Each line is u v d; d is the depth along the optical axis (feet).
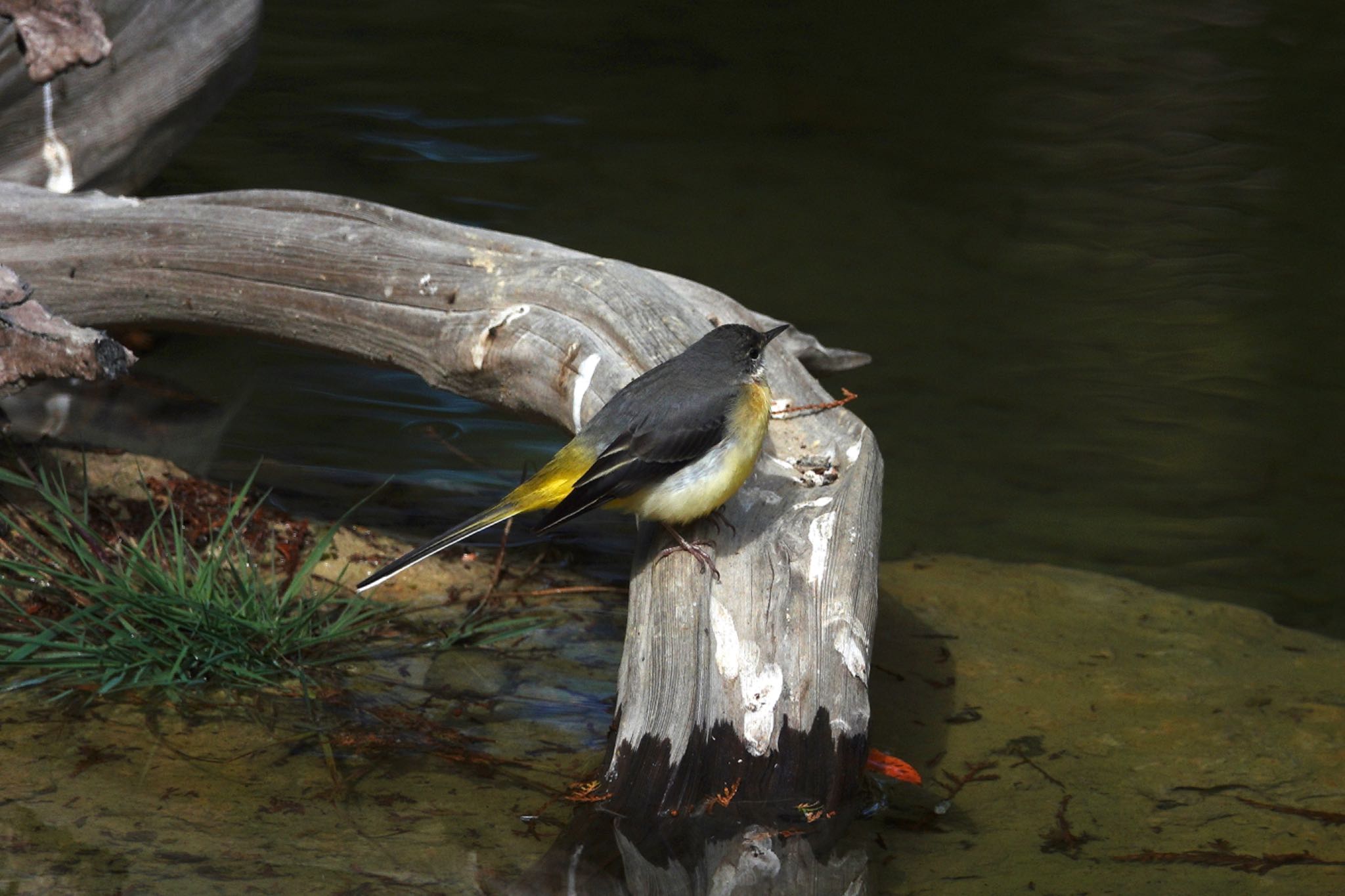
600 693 29.84
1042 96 82.48
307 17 90.58
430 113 74.59
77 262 38.88
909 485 43.16
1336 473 44.50
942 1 100.17
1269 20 95.81
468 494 40.34
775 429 30.22
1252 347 53.52
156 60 44.39
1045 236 64.28
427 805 24.68
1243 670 32.89
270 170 63.52
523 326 32.07
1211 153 74.33
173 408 44.06
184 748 26.40
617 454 25.13
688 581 25.20
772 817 23.13
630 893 22.16
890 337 53.16
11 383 30.83
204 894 21.44
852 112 79.36
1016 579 37.83
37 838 22.88
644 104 79.10
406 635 32.22
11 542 33.32
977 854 24.07
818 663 24.04
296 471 40.57
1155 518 41.63
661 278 34.96
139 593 30.42
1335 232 64.69
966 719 29.89
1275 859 24.22
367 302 35.09
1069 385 50.08
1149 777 27.43
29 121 43.14
